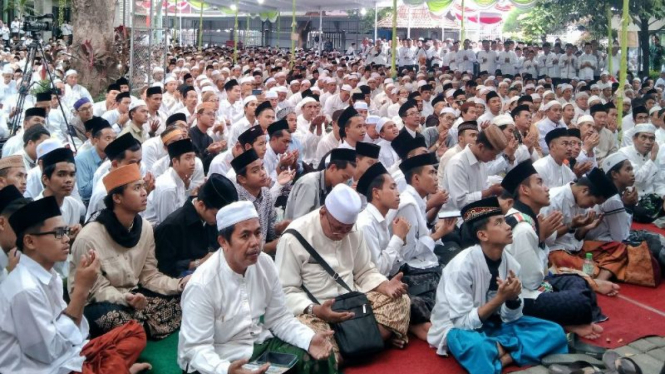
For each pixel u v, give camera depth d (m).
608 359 3.60
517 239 4.08
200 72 13.81
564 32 25.64
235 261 3.06
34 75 11.70
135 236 3.86
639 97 11.86
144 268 4.01
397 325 3.82
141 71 12.07
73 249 3.75
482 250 3.76
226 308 3.09
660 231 6.35
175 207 4.91
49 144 4.88
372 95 13.30
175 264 4.20
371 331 3.67
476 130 6.05
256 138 5.46
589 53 16.80
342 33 35.22
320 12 26.17
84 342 3.24
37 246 2.98
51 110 7.93
